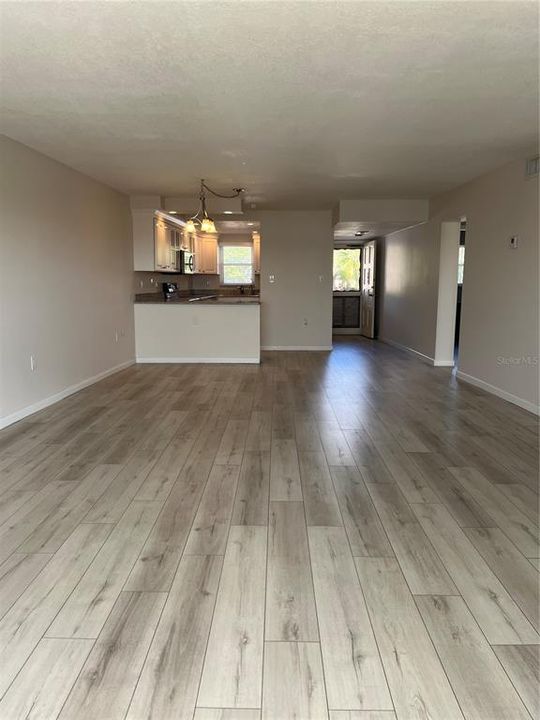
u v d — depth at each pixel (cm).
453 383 580
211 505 264
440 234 667
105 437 374
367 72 274
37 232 441
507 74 277
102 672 153
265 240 832
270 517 251
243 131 381
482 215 540
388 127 371
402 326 852
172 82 288
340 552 220
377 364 712
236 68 269
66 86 293
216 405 473
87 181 543
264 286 841
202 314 703
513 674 154
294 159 466
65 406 465
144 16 216
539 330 432
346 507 262
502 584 198
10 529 238
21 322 418
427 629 173
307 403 483
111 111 336
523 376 461
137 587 194
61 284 487
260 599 188
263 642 166
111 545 224
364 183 583
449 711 141
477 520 249
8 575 202
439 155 450
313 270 838
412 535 235
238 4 207
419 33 232
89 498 271
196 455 338
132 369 660
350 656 160
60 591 192
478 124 365
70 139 401
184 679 151
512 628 174
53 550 220
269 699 144
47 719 137
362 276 1102
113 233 622
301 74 277
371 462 326
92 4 206
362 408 464
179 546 224
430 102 321
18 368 416
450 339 693
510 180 480
